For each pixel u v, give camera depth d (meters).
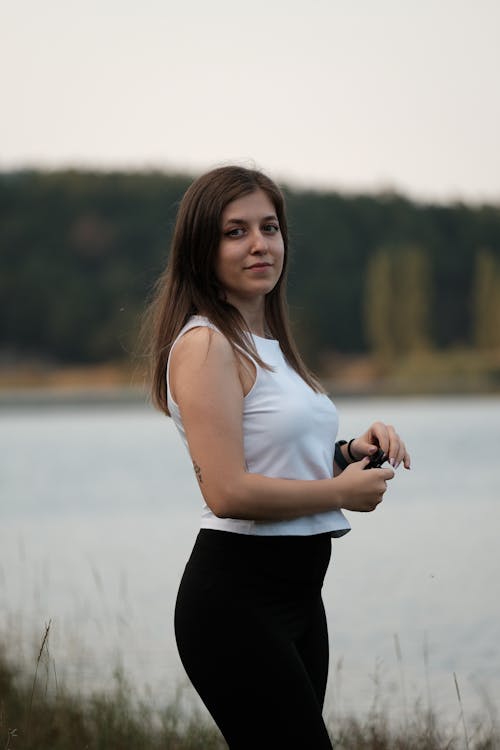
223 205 3.43
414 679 7.92
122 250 99.88
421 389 73.44
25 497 21.94
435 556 13.32
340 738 5.83
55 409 64.94
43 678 7.14
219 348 3.28
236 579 3.28
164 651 8.57
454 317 98.81
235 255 3.43
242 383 3.33
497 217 102.62
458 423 43.22
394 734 6.26
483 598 10.86
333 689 7.57
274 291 3.67
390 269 88.44
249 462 3.34
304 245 97.06
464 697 7.41
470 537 15.02
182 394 3.27
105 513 19.30
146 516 18.91
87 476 26.42
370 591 11.26
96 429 46.22
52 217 101.81
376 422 3.69
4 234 100.88
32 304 97.25
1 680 6.82
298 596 3.36
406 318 87.88
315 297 95.25
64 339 96.00
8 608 10.21
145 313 3.83
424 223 101.06
